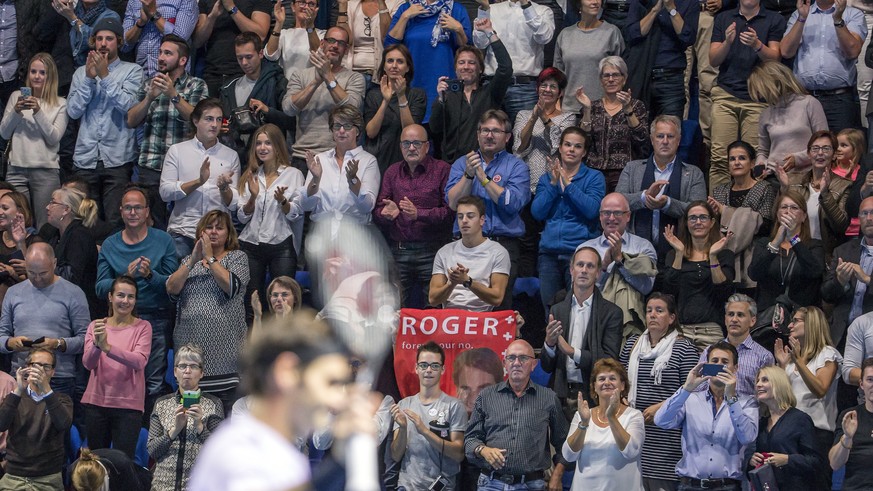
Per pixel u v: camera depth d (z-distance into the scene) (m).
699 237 22.58
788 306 22.06
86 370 23.92
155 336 23.72
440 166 24.44
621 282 22.33
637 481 19.59
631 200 23.66
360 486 4.43
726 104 25.81
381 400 20.52
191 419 21.03
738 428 19.50
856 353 21.12
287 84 27.11
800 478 19.42
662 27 26.64
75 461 21.89
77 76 26.98
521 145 25.12
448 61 26.73
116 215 26.61
